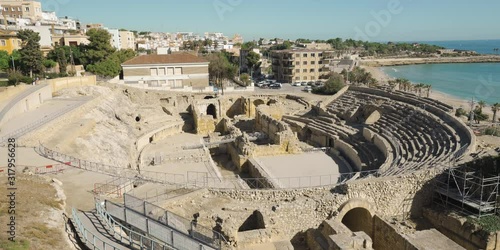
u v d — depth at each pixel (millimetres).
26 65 84375
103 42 111562
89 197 30703
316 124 75438
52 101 66438
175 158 55844
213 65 124938
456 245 29469
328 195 36750
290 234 35062
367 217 37219
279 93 105750
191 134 77875
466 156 41406
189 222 26969
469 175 37094
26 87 66562
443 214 36500
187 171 51062
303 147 65062
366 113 76125
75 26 187250
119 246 22375
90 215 27078
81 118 58156
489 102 101438
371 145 59219
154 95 91688
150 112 80500
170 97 92125
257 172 51812
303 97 100562
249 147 57781
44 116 53625
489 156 39500
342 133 66500
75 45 119938
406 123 62625
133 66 102438
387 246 34344
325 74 144500
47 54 106000
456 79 162375
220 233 29656
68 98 69125
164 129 74000
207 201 35406
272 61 159250
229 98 95438
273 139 66875
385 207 38156
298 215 34969
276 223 33781
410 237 30922
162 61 104938
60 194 29531
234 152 61031
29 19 139875
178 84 107062
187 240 22641
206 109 92062
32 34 90250
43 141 45406
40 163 37688
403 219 37906
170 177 48031
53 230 23047
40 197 27625
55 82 74812
